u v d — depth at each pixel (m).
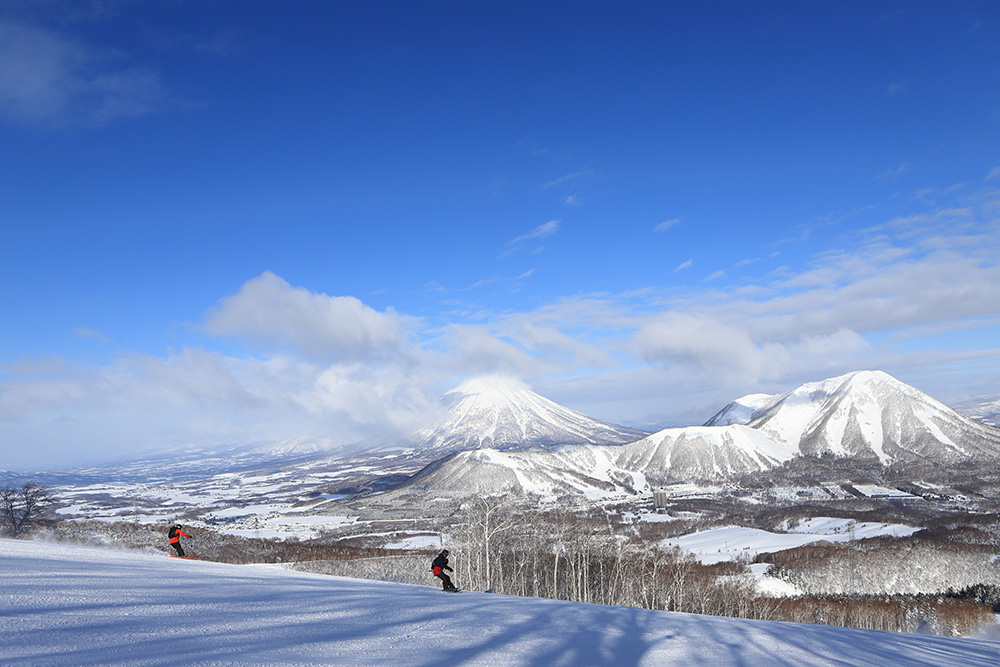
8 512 75.94
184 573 20.80
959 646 19.77
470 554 71.44
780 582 89.88
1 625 9.34
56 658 7.63
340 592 19.05
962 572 92.88
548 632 13.63
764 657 12.84
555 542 90.00
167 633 9.99
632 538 119.25
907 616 74.44
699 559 104.88
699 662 11.56
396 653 9.99
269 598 15.70
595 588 74.50
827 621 71.19
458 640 11.70
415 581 65.50
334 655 9.45
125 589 14.81
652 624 16.55
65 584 14.59
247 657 8.70
